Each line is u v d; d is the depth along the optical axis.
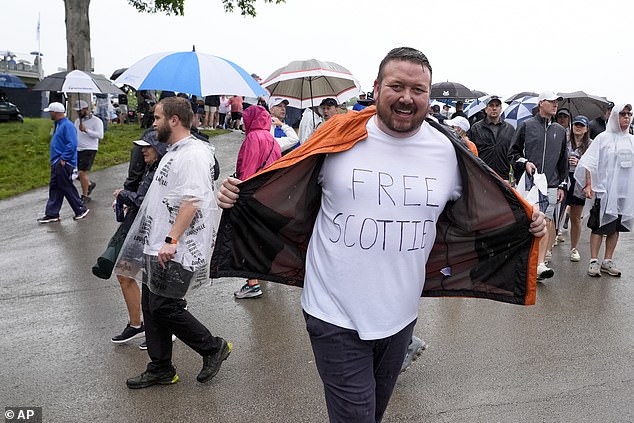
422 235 2.54
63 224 8.82
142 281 3.89
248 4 18.14
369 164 2.48
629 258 7.72
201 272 3.82
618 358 4.59
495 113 7.13
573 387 4.10
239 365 4.36
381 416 2.83
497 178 2.65
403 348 2.64
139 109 20.17
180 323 3.88
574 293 6.20
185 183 3.69
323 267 2.54
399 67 2.36
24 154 14.38
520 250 2.80
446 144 2.61
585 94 11.69
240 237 2.81
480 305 5.77
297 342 4.79
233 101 20.75
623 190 6.64
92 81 12.80
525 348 4.75
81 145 9.88
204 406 3.78
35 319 5.25
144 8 18.38
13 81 30.81
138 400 3.84
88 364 4.36
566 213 9.52
